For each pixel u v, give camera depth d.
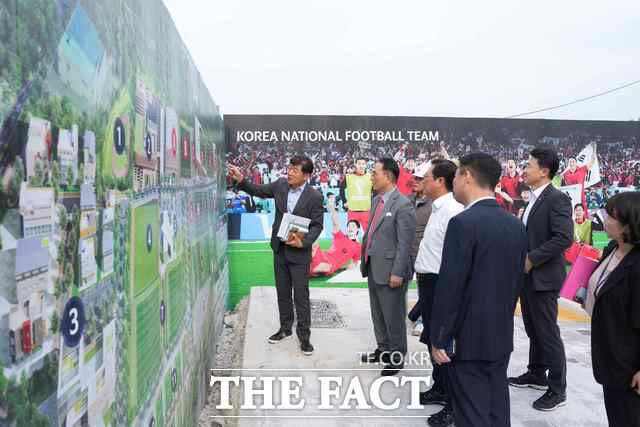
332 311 5.47
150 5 1.87
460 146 6.63
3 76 0.78
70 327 1.06
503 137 6.68
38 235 0.91
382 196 3.63
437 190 3.16
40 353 0.92
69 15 1.05
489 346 2.07
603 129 6.80
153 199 1.92
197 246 3.25
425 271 3.10
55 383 0.98
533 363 3.46
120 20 1.45
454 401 2.19
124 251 1.50
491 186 2.26
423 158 6.59
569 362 4.08
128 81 1.54
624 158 6.87
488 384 2.12
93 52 1.20
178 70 2.53
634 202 1.94
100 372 1.26
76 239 1.10
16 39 0.82
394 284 3.45
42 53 0.92
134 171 1.62
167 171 2.22
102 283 1.28
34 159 0.89
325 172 6.46
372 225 3.68
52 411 0.97
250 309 5.38
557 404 3.11
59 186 1.00
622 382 1.99
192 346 2.96
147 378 1.79
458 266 2.07
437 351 2.14
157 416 1.94
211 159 4.30
